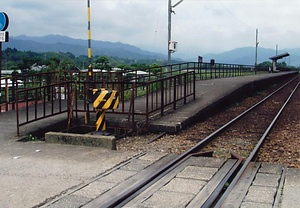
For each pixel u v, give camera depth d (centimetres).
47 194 589
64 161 779
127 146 1016
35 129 1104
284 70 8362
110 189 618
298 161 882
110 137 898
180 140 1088
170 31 2512
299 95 2859
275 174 711
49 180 657
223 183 654
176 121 1243
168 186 638
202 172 718
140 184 629
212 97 1827
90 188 619
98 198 578
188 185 643
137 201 566
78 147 901
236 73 4306
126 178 675
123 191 608
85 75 1933
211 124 1398
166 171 718
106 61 2858
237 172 749
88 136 912
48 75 1678
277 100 2434
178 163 773
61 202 558
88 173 699
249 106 2044
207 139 1057
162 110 1346
